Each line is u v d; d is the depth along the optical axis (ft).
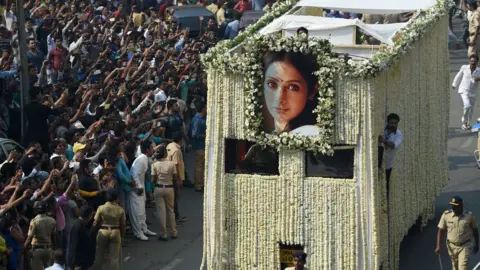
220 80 88.33
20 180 93.91
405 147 98.22
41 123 116.98
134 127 116.37
